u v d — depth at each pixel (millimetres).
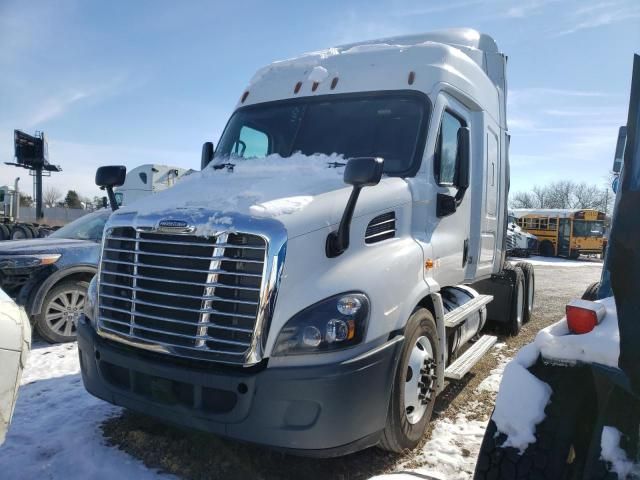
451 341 4844
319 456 3012
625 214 1927
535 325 8430
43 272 6598
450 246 4629
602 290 2818
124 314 3465
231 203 3320
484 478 2297
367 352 3104
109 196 4586
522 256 31969
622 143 6680
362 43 6031
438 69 4555
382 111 4457
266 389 2932
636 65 2104
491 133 5973
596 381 2143
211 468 3453
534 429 2252
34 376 5402
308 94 4816
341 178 3902
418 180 4141
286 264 3029
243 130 4961
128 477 3336
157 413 3309
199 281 3113
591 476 2055
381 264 3414
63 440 3844
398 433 3443
